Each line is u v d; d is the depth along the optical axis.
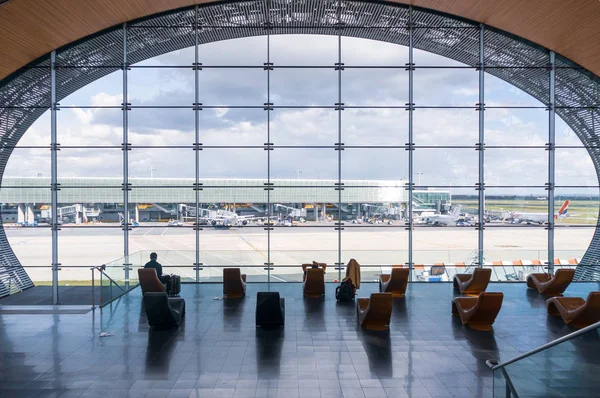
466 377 7.66
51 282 14.90
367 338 9.57
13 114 14.88
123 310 11.73
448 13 15.48
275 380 7.55
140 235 15.15
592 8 12.45
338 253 15.32
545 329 10.13
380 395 7.02
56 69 14.93
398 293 13.16
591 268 15.40
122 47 15.15
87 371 7.92
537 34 14.74
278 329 10.15
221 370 7.95
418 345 9.16
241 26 15.31
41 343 9.31
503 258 15.31
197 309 11.80
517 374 5.52
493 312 10.07
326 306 12.05
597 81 15.62
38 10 12.31
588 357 4.50
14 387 7.32
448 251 15.30
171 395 7.03
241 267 15.23
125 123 15.05
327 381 7.51
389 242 15.35
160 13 15.23
